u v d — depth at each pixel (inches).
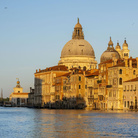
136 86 5925.2
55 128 3191.4
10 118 4525.1
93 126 3302.2
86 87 7790.4
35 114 5383.9
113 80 6491.1
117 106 6328.7
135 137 2650.1
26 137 2709.2
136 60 6545.3
